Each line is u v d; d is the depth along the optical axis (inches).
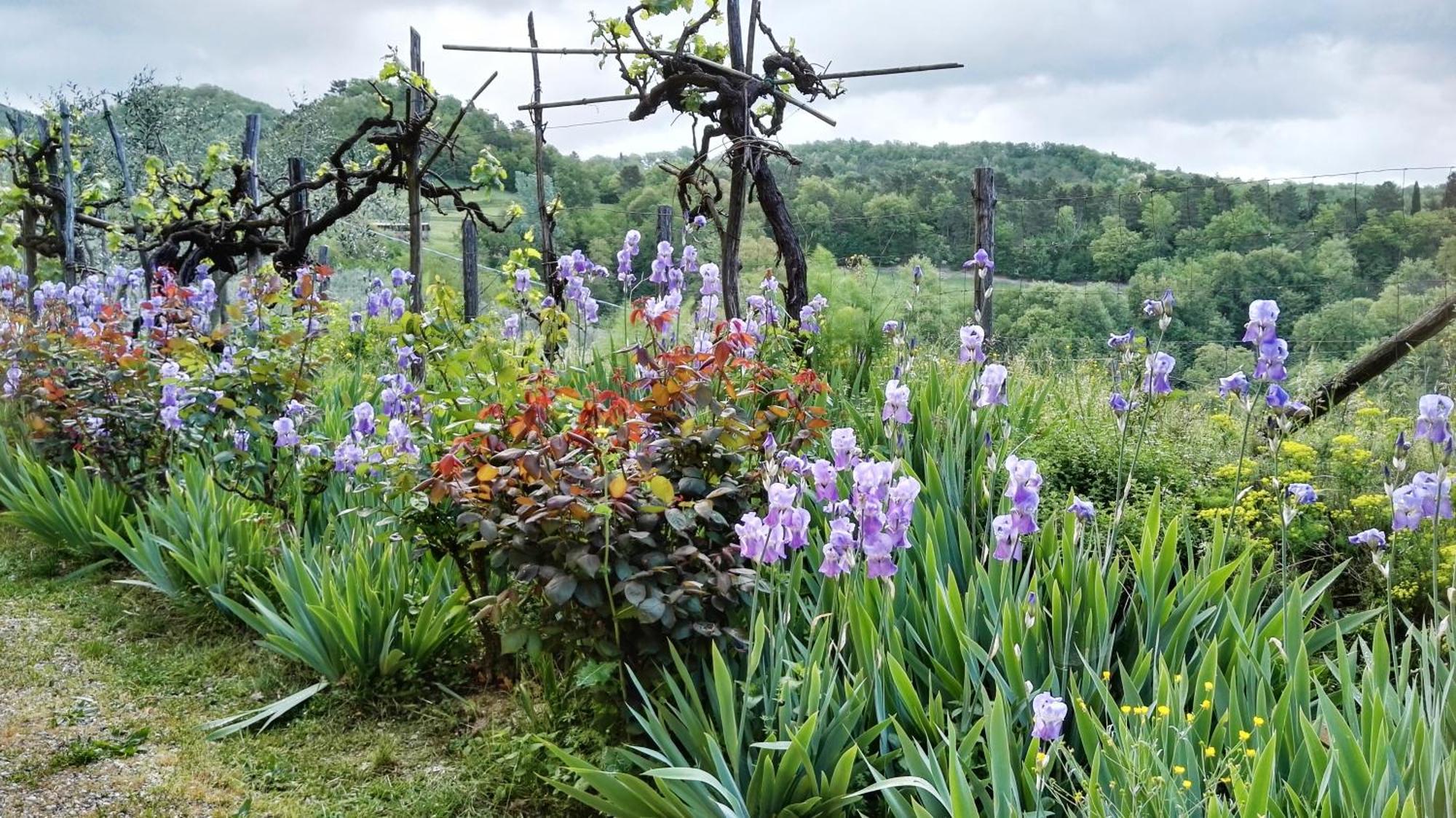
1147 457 196.2
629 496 128.0
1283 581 132.4
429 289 201.5
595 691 132.6
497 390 175.3
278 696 167.0
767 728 117.8
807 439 153.3
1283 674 125.0
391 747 149.4
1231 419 217.3
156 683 172.9
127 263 486.3
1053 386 248.2
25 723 157.8
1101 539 170.7
